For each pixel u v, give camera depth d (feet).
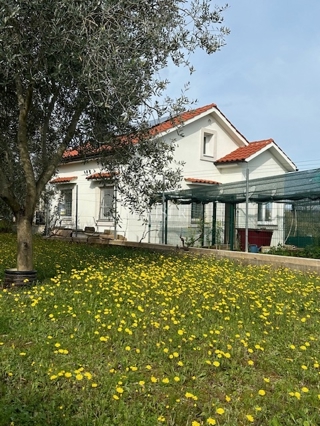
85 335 15.44
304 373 13.15
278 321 18.53
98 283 23.22
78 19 18.43
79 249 42.60
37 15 18.84
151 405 10.79
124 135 26.76
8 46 17.67
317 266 32.60
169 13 21.56
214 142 59.88
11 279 23.07
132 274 26.04
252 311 19.94
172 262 33.81
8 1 16.84
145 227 52.37
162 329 16.48
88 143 28.14
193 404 10.96
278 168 60.29
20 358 13.00
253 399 11.32
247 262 37.11
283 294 23.66
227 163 57.06
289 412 10.78
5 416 9.64
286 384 12.31
